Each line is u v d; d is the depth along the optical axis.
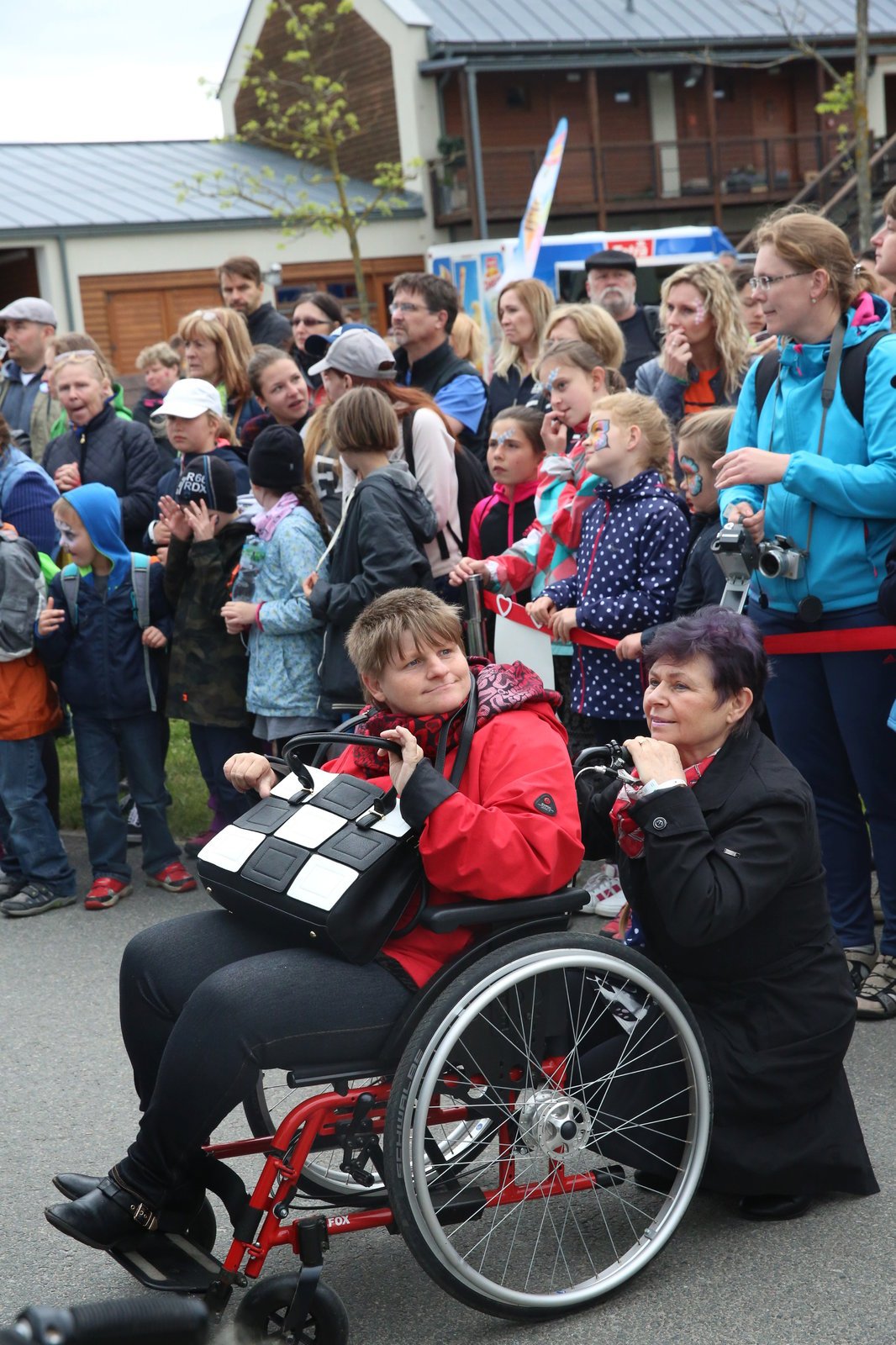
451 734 2.89
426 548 5.38
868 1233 3.01
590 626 4.57
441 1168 3.01
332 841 2.73
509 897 2.72
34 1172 3.60
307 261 27.56
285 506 5.30
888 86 32.78
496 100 29.38
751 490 4.25
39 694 5.67
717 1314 2.77
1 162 26.97
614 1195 3.24
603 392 5.00
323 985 2.65
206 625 5.48
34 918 5.66
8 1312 2.96
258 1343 2.59
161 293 26.08
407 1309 2.87
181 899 5.75
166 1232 2.84
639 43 28.83
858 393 3.91
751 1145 2.98
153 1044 2.91
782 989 2.98
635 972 2.79
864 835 4.21
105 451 6.50
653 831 2.83
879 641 3.90
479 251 18.42
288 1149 2.66
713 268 5.45
